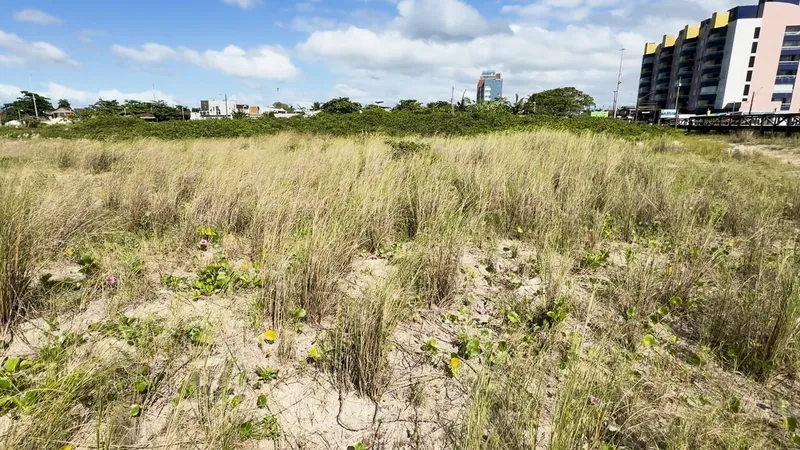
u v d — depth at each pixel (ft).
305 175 18.44
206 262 12.43
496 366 7.85
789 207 19.13
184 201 17.53
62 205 12.93
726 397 7.18
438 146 34.27
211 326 8.57
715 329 9.00
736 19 214.48
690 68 253.85
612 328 9.02
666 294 10.53
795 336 8.03
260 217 13.71
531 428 5.97
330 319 9.61
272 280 9.46
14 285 8.77
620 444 6.25
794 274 9.59
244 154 26.78
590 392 6.45
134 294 9.82
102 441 5.74
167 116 258.78
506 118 69.97
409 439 6.43
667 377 7.59
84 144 41.22
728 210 17.34
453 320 9.71
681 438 5.88
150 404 6.66
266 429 6.37
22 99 286.25
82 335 8.07
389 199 15.33
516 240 15.14
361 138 45.47
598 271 12.25
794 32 207.92
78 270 11.14
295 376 7.68
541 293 10.43
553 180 20.57
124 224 14.56
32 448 5.47
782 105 215.51
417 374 7.89
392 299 8.54
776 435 6.42
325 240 10.71
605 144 34.06
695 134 94.94
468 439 5.86
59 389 6.05
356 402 7.18
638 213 17.49
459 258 12.26
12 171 19.13
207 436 5.92
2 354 7.68
